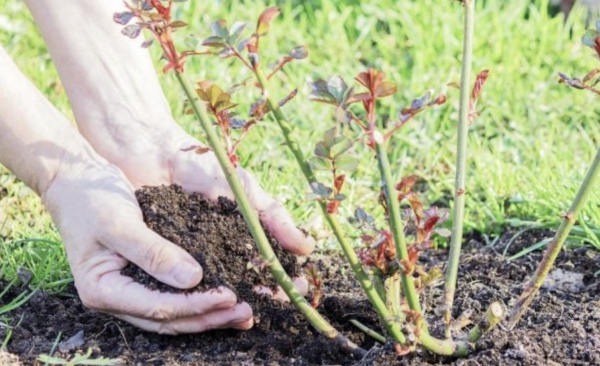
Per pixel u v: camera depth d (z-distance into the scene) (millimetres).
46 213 3689
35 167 2652
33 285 3049
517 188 3939
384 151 2156
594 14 5328
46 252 3148
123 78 3004
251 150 4148
